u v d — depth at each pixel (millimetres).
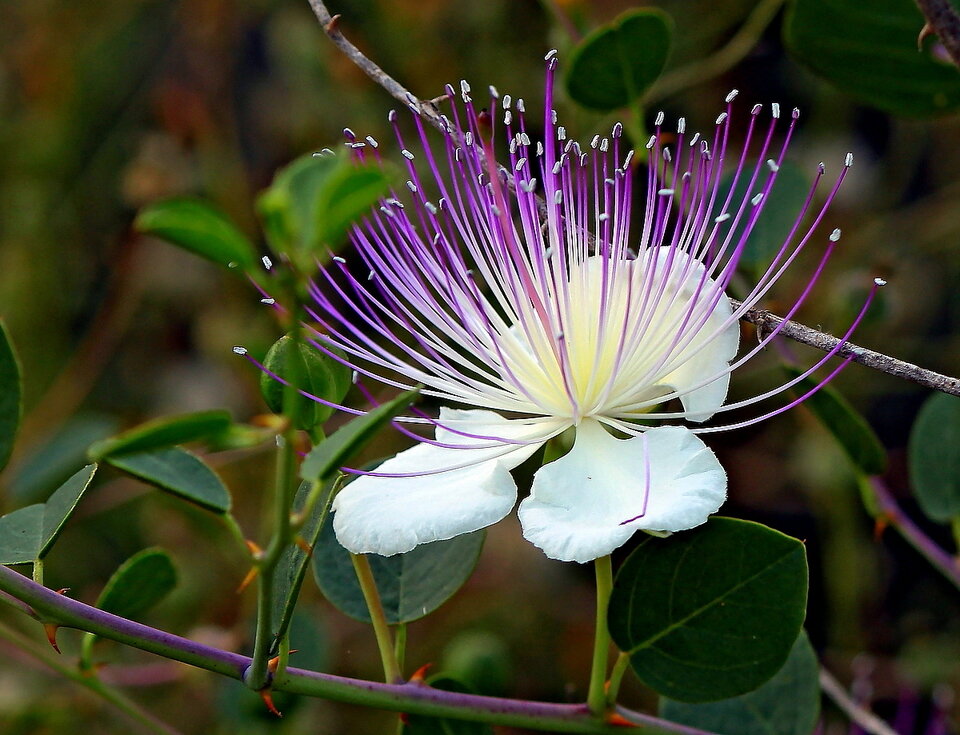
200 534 549
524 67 568
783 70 555
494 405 338
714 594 327
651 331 337
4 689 500
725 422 520
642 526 316
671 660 330
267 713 411
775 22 546
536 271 335
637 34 374
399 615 354
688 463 323
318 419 331
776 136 558
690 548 327
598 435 332
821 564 558
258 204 285
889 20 369
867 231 542
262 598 309
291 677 329
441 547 356
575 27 423
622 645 331
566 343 336
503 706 335
